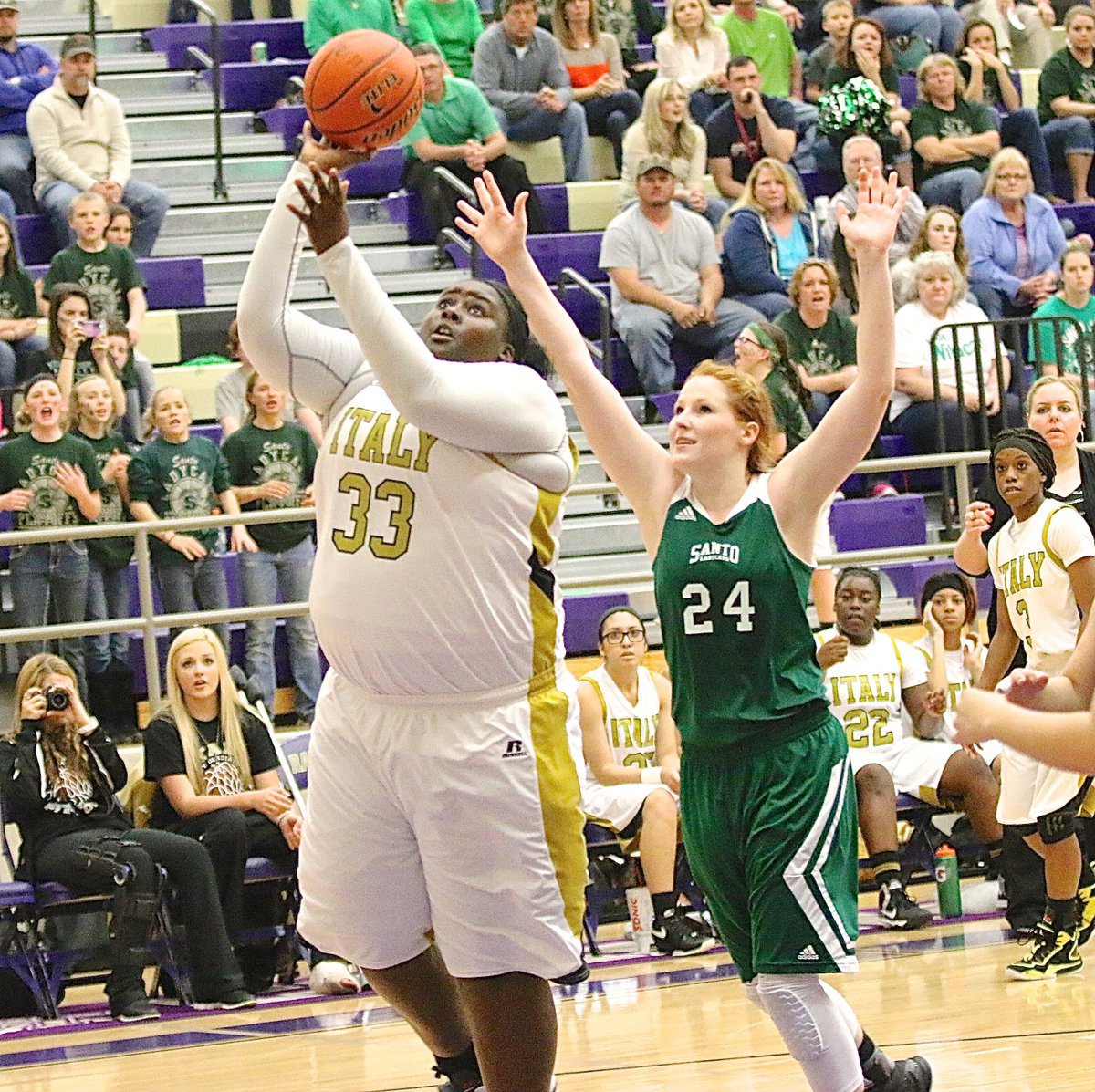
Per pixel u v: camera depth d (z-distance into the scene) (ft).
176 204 66.74
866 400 22.91
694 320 60.08
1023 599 36.37
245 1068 32.09
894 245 65.67
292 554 49.80
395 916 22.58
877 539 55.67
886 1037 31.07
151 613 43.42
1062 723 16.02
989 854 47.34
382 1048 33.22
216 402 54.90
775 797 22.71
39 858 39.91
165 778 41.19
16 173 63.16
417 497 21.53
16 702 41.22
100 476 48.49
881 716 45.27
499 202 24.04
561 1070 30.12
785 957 22.41
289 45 74.43
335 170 21.34
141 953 39.06
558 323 24.20
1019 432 36.40
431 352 22.50
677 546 23.35
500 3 72.49
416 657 21.42
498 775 21.56
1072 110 74.43
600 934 46.47
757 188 61.77
